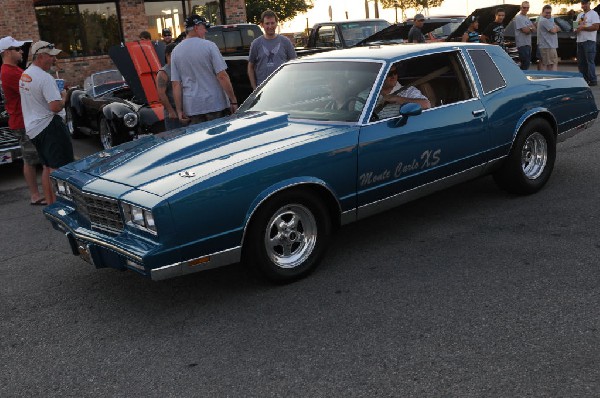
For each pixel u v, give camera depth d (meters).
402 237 5.09
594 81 13.47
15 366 3.53
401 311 3.78
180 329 3.81
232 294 4.26
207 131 4.67
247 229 4.02
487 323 3.54
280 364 3.30
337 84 4.86
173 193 3.65
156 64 9.12
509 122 5.44
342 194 4.39
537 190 5.93
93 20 19.38
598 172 6.50
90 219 4.15
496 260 4.44
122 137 8.75
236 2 21.45
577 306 3.65
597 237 4.71
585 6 13.27
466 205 5.78
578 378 2.94
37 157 7.11
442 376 3.05
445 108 4.98
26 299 4.49
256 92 5.49
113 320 4.03
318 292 4.16
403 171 4.72
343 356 3.32
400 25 12.01
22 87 6.31
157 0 20.27
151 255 3.62
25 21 18.08
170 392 3.13
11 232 6.25
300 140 4.25
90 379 3.33
